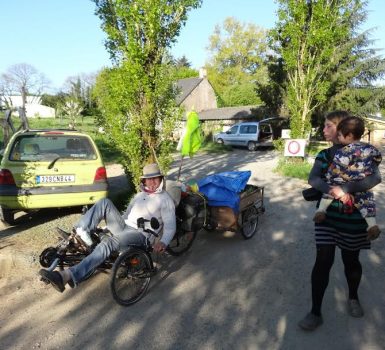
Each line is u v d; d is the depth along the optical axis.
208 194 5.88
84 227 4.32
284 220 7.45
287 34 14.02
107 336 3.61
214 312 4.04
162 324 3.81
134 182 7.72
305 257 5.53
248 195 6.16
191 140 6.61
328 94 26.83
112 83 7.33
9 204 6.45
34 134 6.97
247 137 25.44
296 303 4.20
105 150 20.36
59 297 4.35
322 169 3.65
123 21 7.24
